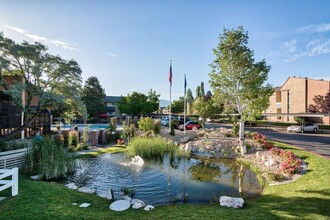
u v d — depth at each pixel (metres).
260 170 11.36
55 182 9.12
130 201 6.95
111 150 16.66
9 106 14.38
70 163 10.95
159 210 6.11
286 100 41.34
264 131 30.22
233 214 5.61
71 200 6.63
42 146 10.36
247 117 15.54
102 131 19.70
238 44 16.19
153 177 10.45
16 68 11.06
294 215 5.41
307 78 37.19
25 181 8.38
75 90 12.18
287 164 10.05
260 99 14.95
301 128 28.08
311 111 33.12
